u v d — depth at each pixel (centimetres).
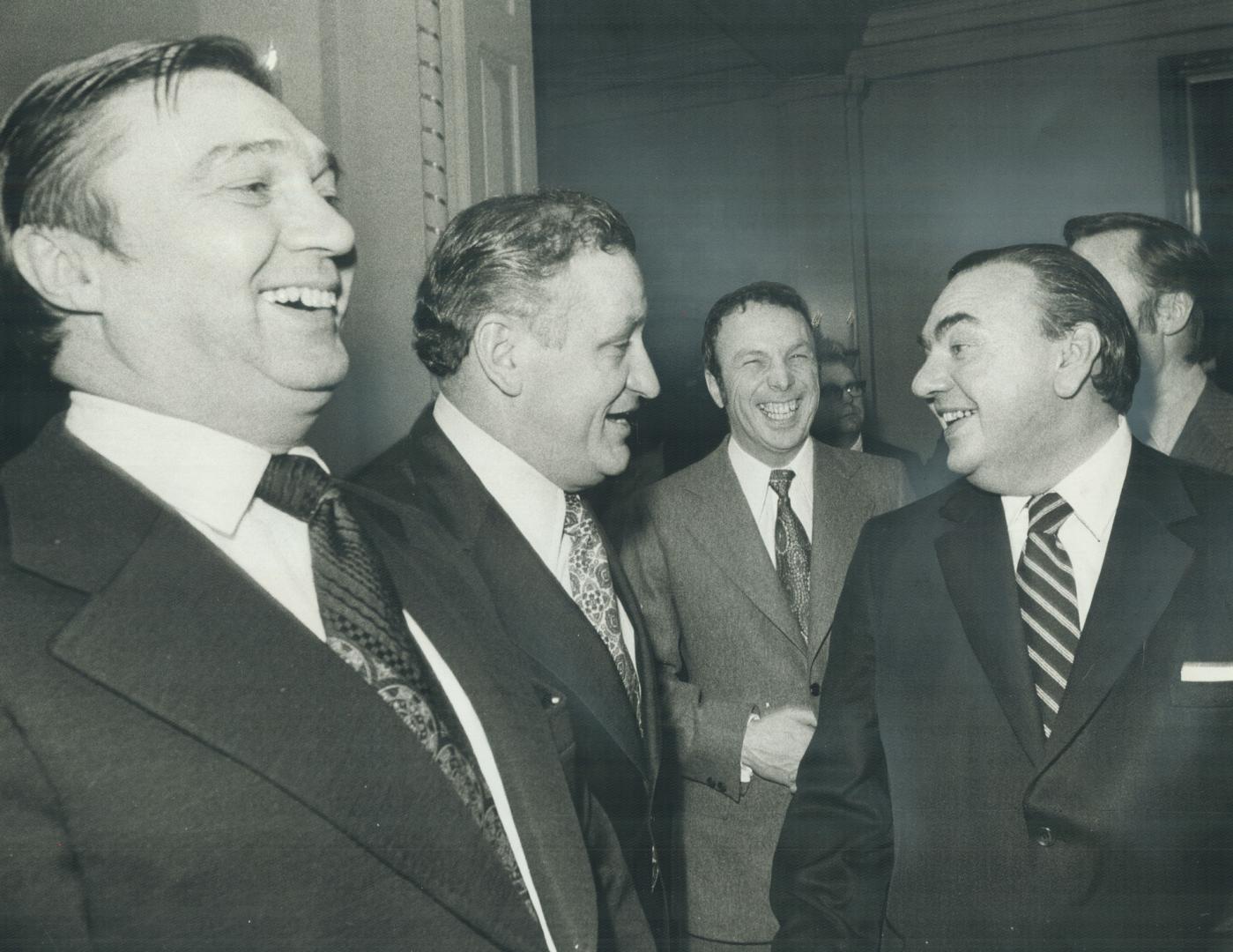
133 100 72
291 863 68
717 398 235
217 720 67
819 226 571
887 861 135
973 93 548
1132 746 122
